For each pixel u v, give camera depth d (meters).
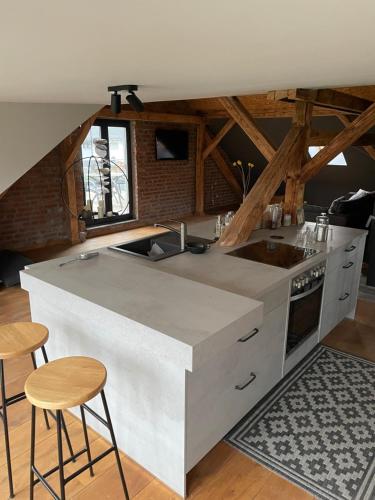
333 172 7.93
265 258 2.78
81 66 1.58
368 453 2.17
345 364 3.02
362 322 3.75
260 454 2.16
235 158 9.18
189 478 2.01
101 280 2.12
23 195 5.86
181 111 7.79
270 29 1.00
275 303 2.38
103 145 6.42
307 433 2.31
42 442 2.25
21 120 3.35
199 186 8.68
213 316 1.70
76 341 2.17
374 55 1.41
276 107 6.56
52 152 6.08
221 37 1.09
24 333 1.93
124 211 7.62
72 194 6.32
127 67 1.63
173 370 1.71
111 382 2.04
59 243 6.43
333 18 0.91
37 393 1.50
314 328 3.05
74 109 3.66
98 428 2.27
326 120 6.84
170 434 1.83
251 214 3.17
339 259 3.21
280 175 3.38
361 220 5.71
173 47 1.23
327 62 1.58
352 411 2.50
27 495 1.92
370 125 3.41
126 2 0.77
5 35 1.05
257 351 2.28
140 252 3.21
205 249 2.91
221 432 2.08
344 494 1.92
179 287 2.02
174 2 0.77
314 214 5.89
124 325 1.70
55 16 0.87
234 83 2.33
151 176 7.73
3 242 5.75
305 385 2.76
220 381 1.96
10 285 4.63
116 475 2.03
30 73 1.75
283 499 1.90
